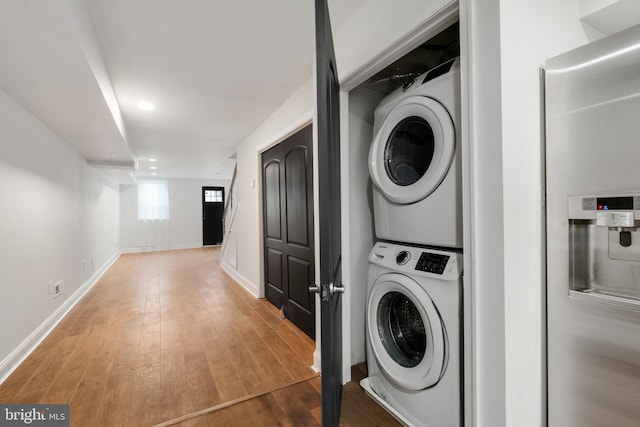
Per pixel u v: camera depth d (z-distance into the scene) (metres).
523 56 0.96
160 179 8.61
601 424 0.95
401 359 1.51
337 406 1.36
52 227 2.89
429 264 1.32
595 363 0.96
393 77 1.92
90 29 1.66
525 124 0.97
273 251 3.38
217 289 4.14
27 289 2.32
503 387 0.91
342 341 1.77
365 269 2.04
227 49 1.99
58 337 2.52
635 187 0.87
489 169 0.93
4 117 2.05
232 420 1.50
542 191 1.04
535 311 1.01
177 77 2.38
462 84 0.99
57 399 1.67
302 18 1.68
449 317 1.21
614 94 0.91
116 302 3.53
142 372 1.95
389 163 1.60
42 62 1.64
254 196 3.85
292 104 2.74
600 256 0.99
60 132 3.00
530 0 0.99
